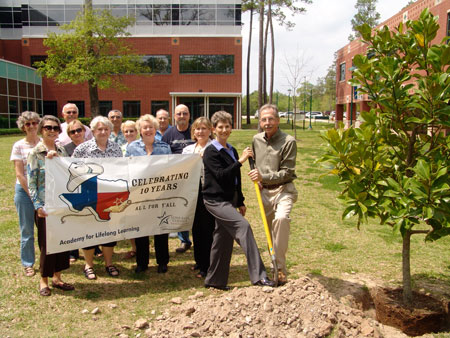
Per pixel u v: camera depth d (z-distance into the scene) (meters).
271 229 5.01
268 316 3.72
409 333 4.16
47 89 37.31
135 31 37.09
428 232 4.18
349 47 29.80
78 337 3.65
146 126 5.21
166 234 5.17
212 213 4.53
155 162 4.96
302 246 6.17
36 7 37.12
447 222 3.69
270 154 4.68
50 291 4.49
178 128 6.21
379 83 4.11
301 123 46.88
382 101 4.08
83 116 37.69
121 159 4.84
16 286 4.57
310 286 4.16
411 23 4.18
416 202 3.77
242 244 4.34
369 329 3.75
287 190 4.71
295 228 7.09
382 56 4.31
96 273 5.09
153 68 37.47
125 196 4.84
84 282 4.81
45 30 37.38
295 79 28.98
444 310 4.37
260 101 27.75
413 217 3.82
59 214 4.47
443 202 3.71
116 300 4.38
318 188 10.61
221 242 4.57
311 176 12.33
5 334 3.65
